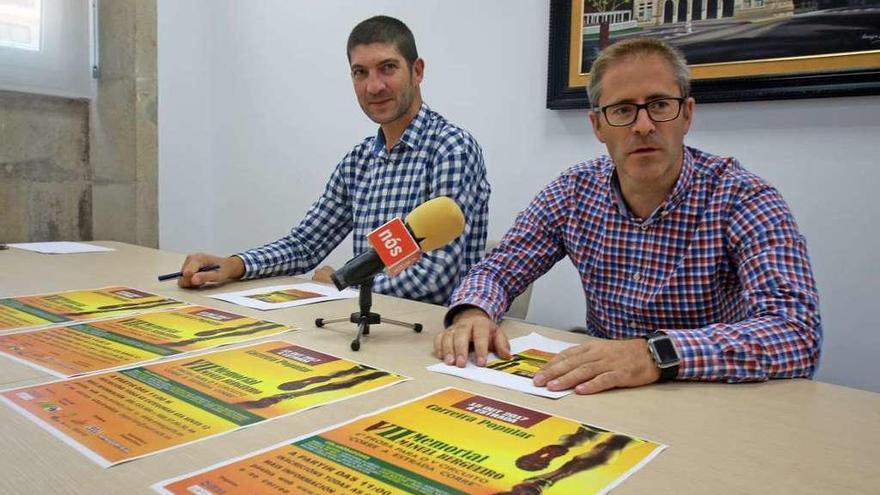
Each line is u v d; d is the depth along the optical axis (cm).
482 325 112
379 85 183
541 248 147
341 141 314
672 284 131
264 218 349
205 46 363
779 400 87
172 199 354
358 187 201
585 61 229
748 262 116
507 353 106
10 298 142
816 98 190
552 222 147
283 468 62
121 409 77
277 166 341
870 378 189
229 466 62
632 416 80
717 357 93
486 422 76
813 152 193
